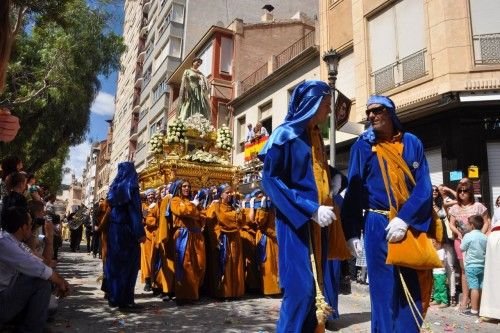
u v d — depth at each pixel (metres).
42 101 17.23
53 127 19.41
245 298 8.12
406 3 12.85
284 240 3.14
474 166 10.78
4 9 1.29
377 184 3.44
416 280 3.26
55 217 10.44
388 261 3.13
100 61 18.44
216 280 7.91
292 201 3.06
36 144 20.11
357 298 8.46
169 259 7.80
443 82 11.22
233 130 22.98
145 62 40.25
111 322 5.83
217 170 10.30
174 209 7.50
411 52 12.59
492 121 10.90
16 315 4.30
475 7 11.38
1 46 1.29
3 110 1.86
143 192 10.55
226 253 7.93
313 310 3.03
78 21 16.62
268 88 20.34
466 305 7.27
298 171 3.21
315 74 17.08
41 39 17.66
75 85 17.81
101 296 7.83
